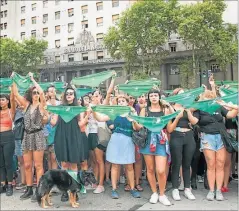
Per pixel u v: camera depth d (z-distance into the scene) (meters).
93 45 45.78
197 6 32.97
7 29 54.62
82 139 5.30
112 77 7.52
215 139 5.24
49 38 50.97
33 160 5.61
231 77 35.69
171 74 40.72
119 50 35.94
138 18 33.44
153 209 4.75
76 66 46.53
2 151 5.68
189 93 5.31
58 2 50.25
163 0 37.44
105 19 46.19
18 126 5.62
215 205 4.93
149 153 5.08
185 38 32.69
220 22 33.19
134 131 5.32
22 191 5.93
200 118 5.33
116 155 5.37
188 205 4.95
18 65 43.25
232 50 31.92
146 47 35.06
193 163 5.91
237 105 5.23
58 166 6.05
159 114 5.22
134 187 5.68
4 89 7.31
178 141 5.25
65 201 5.27
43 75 47.97
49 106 5.14
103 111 5.38
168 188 5.98
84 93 7.75
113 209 4.85
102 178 5.84
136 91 6.82
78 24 48.44
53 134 6.00
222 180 5.26
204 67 35.44
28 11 53.00
